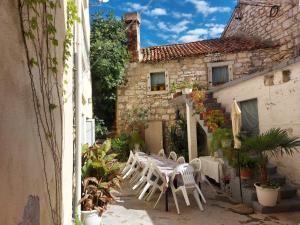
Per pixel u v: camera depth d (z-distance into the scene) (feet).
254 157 21.52
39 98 7.39
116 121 42.06
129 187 26.63
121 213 19.16
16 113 5.72
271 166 22.52
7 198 5.08
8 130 5.26
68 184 12.60
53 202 8.61
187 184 19.39
